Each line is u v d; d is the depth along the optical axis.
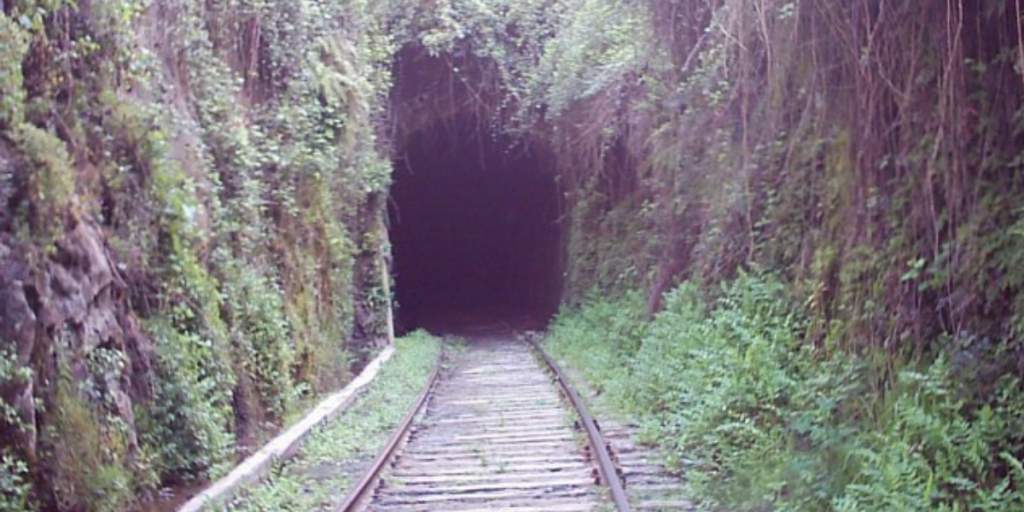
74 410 7.95
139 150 10.24
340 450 12.77
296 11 18.22
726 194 15.36
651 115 19.95
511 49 31.97
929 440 7.39
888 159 9.38
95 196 9.33
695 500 9.30
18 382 7.16
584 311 26.89
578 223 30.05
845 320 10.20
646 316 19.75
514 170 41.09
